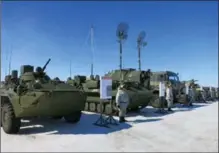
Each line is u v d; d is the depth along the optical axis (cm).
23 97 912
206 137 884
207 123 1157
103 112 1473
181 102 2128
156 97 1855
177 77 2238
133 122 1209
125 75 1745
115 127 1080
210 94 2841
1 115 980
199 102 2566
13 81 1133
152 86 1969
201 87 2670
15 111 917
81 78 1695
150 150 735
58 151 729
